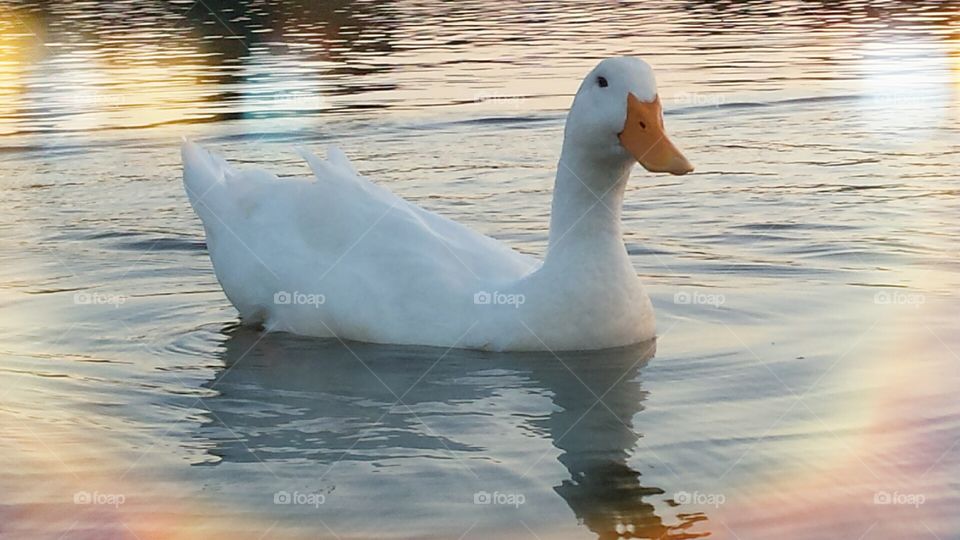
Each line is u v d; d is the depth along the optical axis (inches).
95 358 258.2
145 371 249.6
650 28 681.0
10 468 201.0
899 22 685.3
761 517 178.2
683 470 195.3
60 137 453.1
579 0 810.8
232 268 280.7
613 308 253.9
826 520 176.7
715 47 614.5
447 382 238.7
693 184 388.8
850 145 429.7
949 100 492.4
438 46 626.8
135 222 359.9
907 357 244.7
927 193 367.9
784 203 362.9
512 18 726.5
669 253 322.7
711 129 459.5
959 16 701.3
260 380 242.5
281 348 262.4
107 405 230.4
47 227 354.6
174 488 192.9
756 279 301.0
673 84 530.0
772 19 708.7
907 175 388.5
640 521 177.8
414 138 448.5
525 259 275.4
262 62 587.2
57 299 297.3
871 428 209.6
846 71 550.9
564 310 252.5
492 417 220.5
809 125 461.1
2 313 287.0
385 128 461.7
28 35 665.0
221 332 275.6
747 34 655.1
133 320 283.4
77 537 176.6
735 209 359.3
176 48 623.5
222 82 542.0
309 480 195.0
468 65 573.9
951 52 589.3
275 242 275.0
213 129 461.7
